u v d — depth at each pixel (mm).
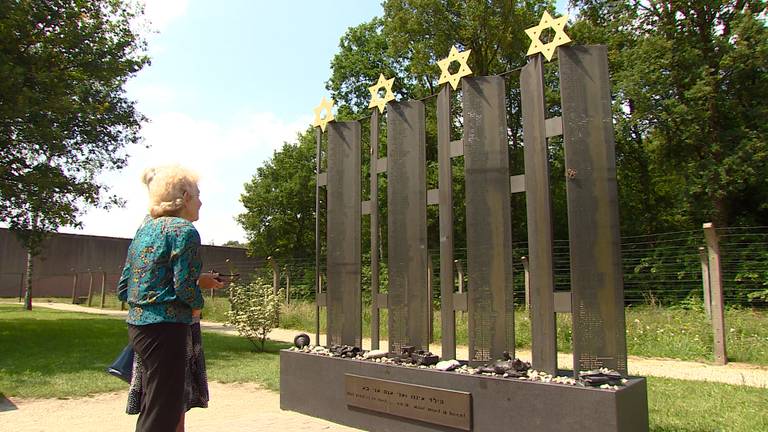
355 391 4980
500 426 3965
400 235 5445
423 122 5398
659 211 23859
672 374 7918
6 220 14859
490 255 4680
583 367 4016
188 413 5906
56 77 14023
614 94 20594
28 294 26016
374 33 29734
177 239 3000
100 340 12883
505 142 4707
